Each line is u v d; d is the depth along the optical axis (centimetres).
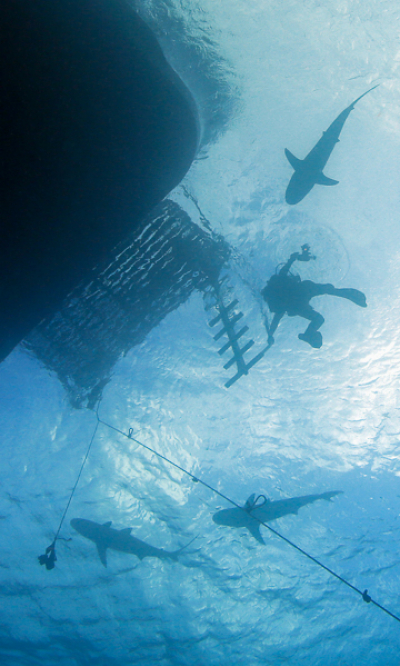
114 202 611
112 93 519
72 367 878
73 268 655
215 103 895
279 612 805
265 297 688
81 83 492
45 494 903
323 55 930
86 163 546
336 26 917
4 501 894
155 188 641
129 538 817
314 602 817
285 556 855
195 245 795
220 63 873
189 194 898
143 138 573
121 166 579
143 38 541
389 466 932
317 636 788
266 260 928
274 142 944
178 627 789
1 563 834
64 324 760
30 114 480
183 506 896
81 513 881
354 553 859
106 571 836
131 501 899
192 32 831
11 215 540
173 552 841
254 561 848
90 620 797
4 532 866
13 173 509
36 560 843
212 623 789
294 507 768
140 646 779
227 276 898
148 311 824
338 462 940
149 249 720
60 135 508
